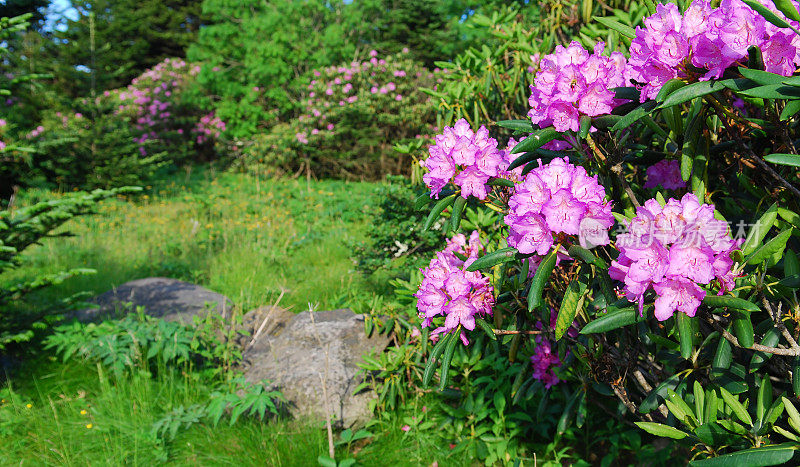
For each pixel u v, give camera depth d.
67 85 15.16
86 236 7.62
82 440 3.18
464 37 17.92
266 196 10.86
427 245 4.91
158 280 5.50
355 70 13.54
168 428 3.30
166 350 3.75
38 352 4.13
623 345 2.07
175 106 15.58
